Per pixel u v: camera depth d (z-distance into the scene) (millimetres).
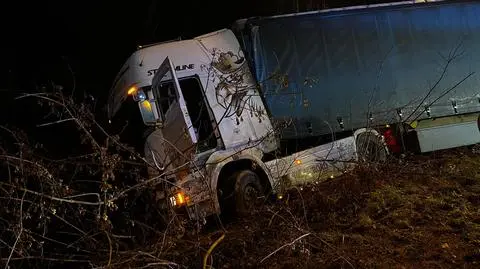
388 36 9273
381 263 4398
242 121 7496
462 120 9977
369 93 8930
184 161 6371
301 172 7742
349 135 8828
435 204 5750
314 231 5445
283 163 7539
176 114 6559
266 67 8188
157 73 7062
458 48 9727
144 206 6473
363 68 8953
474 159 8008
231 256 5172
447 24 9750
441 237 4855
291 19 8594
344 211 5941
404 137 9500
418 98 9305
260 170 7301
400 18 9430
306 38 8609
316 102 8469
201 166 6461
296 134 8188
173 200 6219
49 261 5680
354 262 4453
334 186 6715
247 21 8336
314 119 8391
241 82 7680
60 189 4754
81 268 5668
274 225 5652
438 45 9602
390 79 9148
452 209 5574
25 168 4840
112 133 7516
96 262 5289
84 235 5324
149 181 5445
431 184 6719
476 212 5395
